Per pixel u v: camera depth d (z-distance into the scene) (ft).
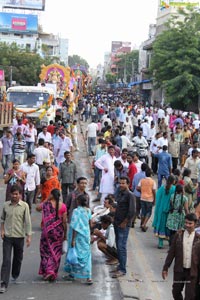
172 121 113.70
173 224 40.34
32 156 47.78
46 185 44.70
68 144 65.67
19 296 30.22
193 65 186.91
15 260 31.83
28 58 251.60
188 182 45.24
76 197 35.83
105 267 36.70
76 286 32.40
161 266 38.04
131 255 40.29
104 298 30.76
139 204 48.21
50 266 32.48
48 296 30.45
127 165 50.37
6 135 66.23
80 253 32.53
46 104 100.99
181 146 71.82
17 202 31.07
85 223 32.63
